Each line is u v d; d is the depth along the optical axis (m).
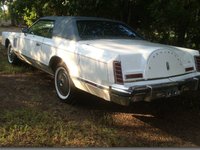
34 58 6.99
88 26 6.12
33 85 6.97
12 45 8.27
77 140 4.52
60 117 5.27
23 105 5.72
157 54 4.94
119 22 6.61
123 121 5.34
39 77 7.63
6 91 6.45
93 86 5.10
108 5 8.55
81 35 5.89
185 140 4.75
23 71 8.08
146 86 4.71
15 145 4.28
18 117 5.11
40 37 6.82
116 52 4.80
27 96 6.23
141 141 4.64
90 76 5.15
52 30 6.50
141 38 6.48
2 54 10.06
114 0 8.38
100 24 6.30
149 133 4.94
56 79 6.18
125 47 5.20
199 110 6.00
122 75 4.65
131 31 6.55
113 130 4.92
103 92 4.91
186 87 5.23
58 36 6.22
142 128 5.11
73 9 8.57
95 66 5.02
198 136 4.91
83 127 4.93
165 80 4.94
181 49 5.47
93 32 6.05
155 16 7.61
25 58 7.54
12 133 4.57
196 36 7.74
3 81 7.16
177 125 5.30
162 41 8.39
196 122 5.46
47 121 5.05
